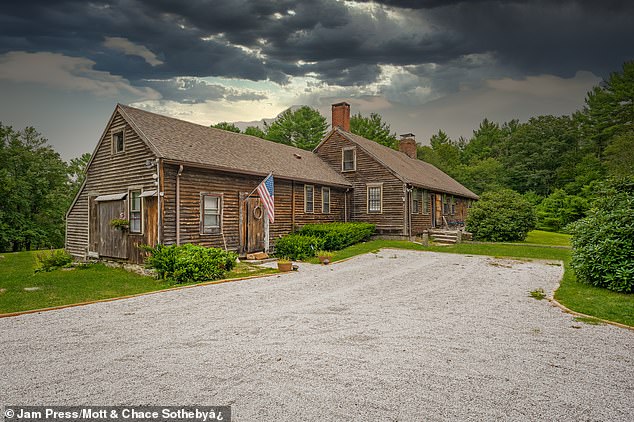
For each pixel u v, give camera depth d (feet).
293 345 17.29
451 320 21.81
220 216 46.50
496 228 65.51
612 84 134.92
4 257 62.28
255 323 21.02
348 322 21.29
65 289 30.42
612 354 16.31
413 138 107.24
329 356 15.89
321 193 66.90
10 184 86.69
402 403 11.82
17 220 90.07
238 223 49.08
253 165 51.93
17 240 90.79
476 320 21.81
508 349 16.89
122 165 45.70
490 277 37.35
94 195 49.16
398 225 70.18
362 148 74.59
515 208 66.13
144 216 41.29
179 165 41.39
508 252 55.11
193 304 25.67
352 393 12.47
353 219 75.41
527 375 14.07
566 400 12.14
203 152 46.55
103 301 26.32
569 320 21.81
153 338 18.29
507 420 10.87
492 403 11.88
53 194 96.68
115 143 47.39
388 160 77.66
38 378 13.71
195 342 17.70
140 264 41.32
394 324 20.92
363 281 35.01
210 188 45.47
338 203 72.08
